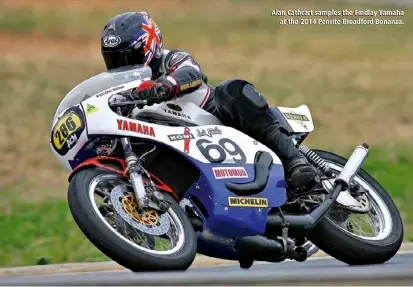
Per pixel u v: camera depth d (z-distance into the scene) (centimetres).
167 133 2005
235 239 2064
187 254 1870
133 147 2009
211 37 10862
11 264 3212
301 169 2162
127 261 1791
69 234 3700
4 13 11662
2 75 8638
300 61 9594
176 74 2041
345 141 6359
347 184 2227
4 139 6384
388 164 5331
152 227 1881
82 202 1820
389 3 11756
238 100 2125
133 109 2033
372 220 2383
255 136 2169
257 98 2148
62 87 8325
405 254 2552
